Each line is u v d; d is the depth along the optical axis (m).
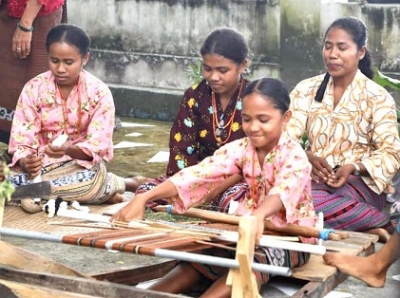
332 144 6.42
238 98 6.42
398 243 5.14
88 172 6.95
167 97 10.66
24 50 7.71
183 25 10.66
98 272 5.16
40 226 6.34
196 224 4.96
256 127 4.95
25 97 6.98
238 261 4.15
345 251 5.48
